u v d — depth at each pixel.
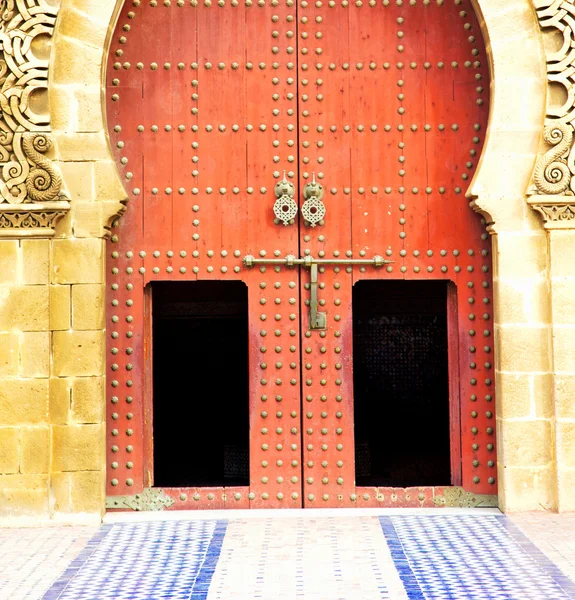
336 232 9.31
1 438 8.73
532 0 8.94
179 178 9.29
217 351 12.80
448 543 8.02
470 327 9.29
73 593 6.87
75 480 8.77
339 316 9.30
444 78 9.38
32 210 8.73
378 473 11.56
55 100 8.84
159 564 7.54
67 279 8.82
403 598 6.67
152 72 9.33
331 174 9.34
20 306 8.78
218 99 9.34
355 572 7.27
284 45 9.38
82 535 8.41
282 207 9.21
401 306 12.29
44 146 8.75
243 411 12.76
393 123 9.37
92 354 8.80
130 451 9.20
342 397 9.29
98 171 8.85
